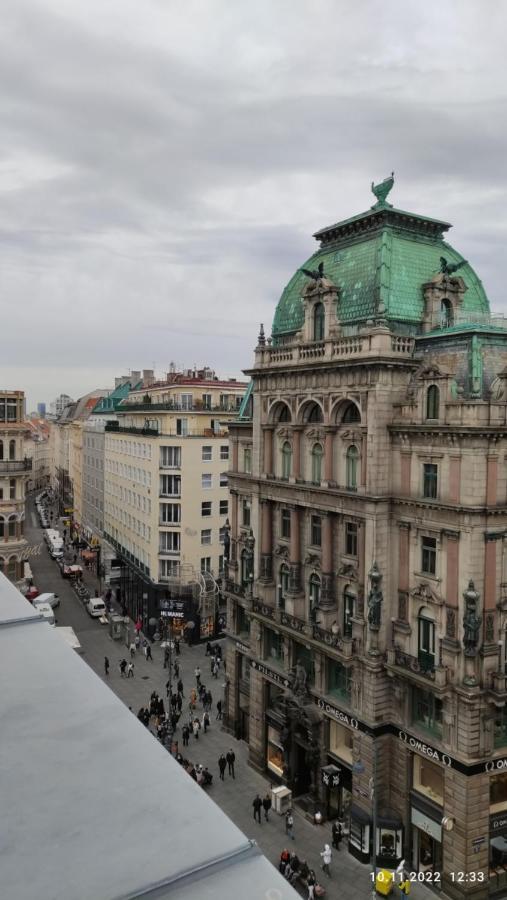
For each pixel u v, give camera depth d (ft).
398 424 131.75
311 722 148.56
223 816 18.58
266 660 168.96
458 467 120.47
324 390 146.82
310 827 144.66
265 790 159.84
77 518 490.49
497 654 120.78
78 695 25.03
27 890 15.29
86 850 16.79
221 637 269.64
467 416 118.32
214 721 197.06
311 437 152.56
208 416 272.10
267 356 165.37
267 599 169.48
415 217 149.28
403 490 132.87
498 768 121.49
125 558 309.63
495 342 128.26
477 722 119.14
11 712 23.52
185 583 260.42
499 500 119.75
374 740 134.92
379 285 142.20
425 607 129.49
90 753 21.04
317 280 150.92
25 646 30.04
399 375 134.51
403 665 131.13
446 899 121.29
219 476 272.51
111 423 349.82
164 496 264.72
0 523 277.23
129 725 22.98
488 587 119.65
